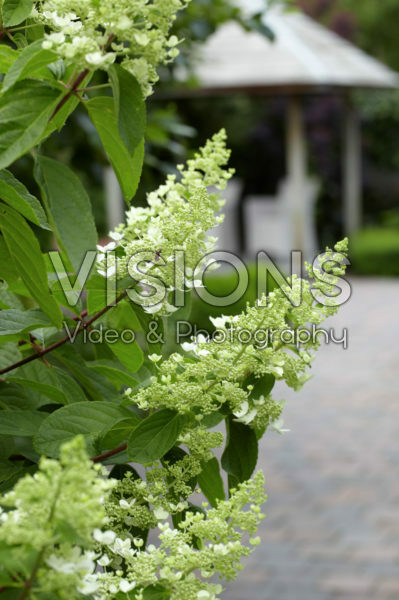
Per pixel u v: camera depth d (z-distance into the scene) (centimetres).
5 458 137
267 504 603
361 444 743
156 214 151
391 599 456
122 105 106
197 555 115
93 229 106
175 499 134
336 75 1625
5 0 117
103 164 430
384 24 2653
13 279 138
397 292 1619
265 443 754
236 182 2192
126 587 114
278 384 973
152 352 145
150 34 107
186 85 568
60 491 88
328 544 532
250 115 2188
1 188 120
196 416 128
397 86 1762
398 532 546
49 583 91
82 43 103
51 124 120
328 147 2222
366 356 1112
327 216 2197
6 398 156
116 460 131
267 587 475
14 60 113
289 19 1777
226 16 530
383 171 2350
